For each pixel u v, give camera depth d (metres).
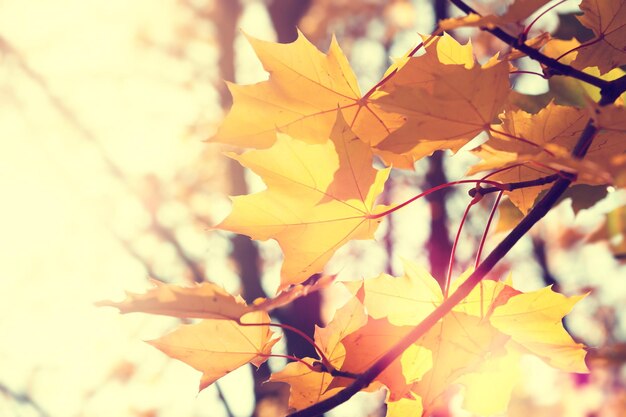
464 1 1.14
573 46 1.23
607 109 1.09
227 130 1.19
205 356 1.21
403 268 1.21
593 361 2.08
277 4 6.45
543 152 1.09
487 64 1.16
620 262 1.59
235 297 1.12
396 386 1.18
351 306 1.21
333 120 1.20
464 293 1.10
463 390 1.21
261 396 5.84
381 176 1.18
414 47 1.18
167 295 1.10
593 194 1.40
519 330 1.19
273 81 1.20
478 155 1.17
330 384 1.19
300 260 1.19
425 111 1.13
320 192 1.18
